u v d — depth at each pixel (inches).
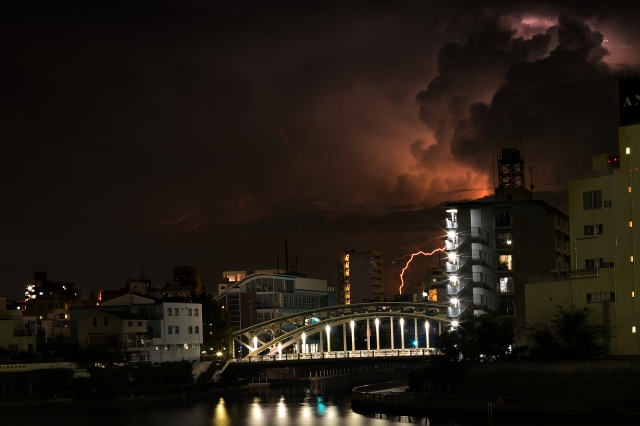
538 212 5649.6
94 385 5408.5
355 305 7293.3
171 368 6038.4
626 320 4281.5
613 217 4399.6
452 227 5802.2
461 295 5708.7
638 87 4379.9
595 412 3814.0
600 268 4397.1
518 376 4281.5
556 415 3890.3
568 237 6013.8
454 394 4591.5
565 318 4338.1
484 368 4458.7
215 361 6628.9
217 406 5319.9
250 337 7421.3
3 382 5147.6
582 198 4542.3
